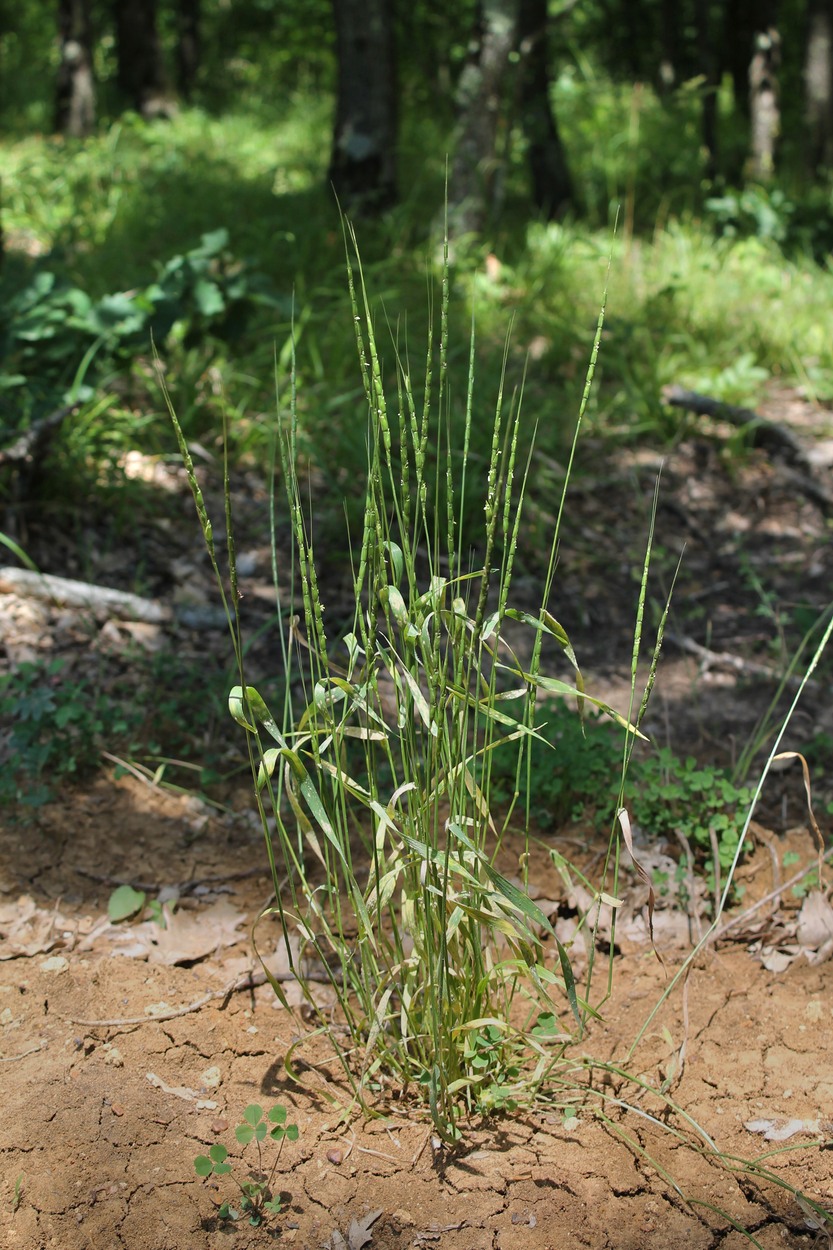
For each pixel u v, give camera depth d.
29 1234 2.07
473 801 2.28
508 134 8.27
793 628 4.41
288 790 2.26
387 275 6.95
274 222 7.68
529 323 6.61
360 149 8.52
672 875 3.02
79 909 2.90
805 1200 2.14
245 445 5.24
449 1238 2.12
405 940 2.82
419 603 2.15
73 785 3.27
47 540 4.45
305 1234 2.11
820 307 7.13
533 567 4.70
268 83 18.34
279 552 4.65
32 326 5.04
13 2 22.42
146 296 5.38
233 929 2.88
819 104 11.77
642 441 5.79
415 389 5.51
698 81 9.26
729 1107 2.44
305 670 3.81
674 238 8.30
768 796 3.44
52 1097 2.33
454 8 12.82
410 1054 2.51
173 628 4.05
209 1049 2.52
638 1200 2.21
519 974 2.73
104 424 5.00
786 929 2.91
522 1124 2.37
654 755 3.62
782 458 5.64
